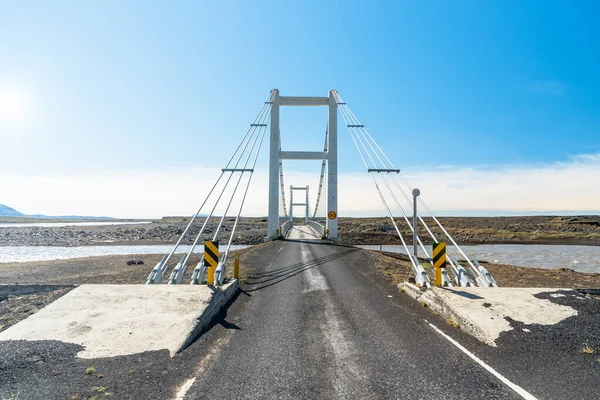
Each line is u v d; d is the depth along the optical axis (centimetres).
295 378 483
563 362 529
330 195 3638
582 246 4884
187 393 438
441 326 730
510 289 902
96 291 862
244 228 7738
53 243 4788
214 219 14338
